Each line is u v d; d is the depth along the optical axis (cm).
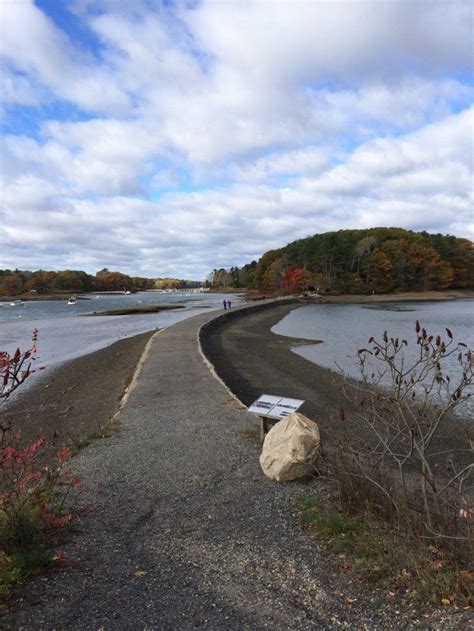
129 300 10994
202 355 1788
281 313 5428
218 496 527
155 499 521
